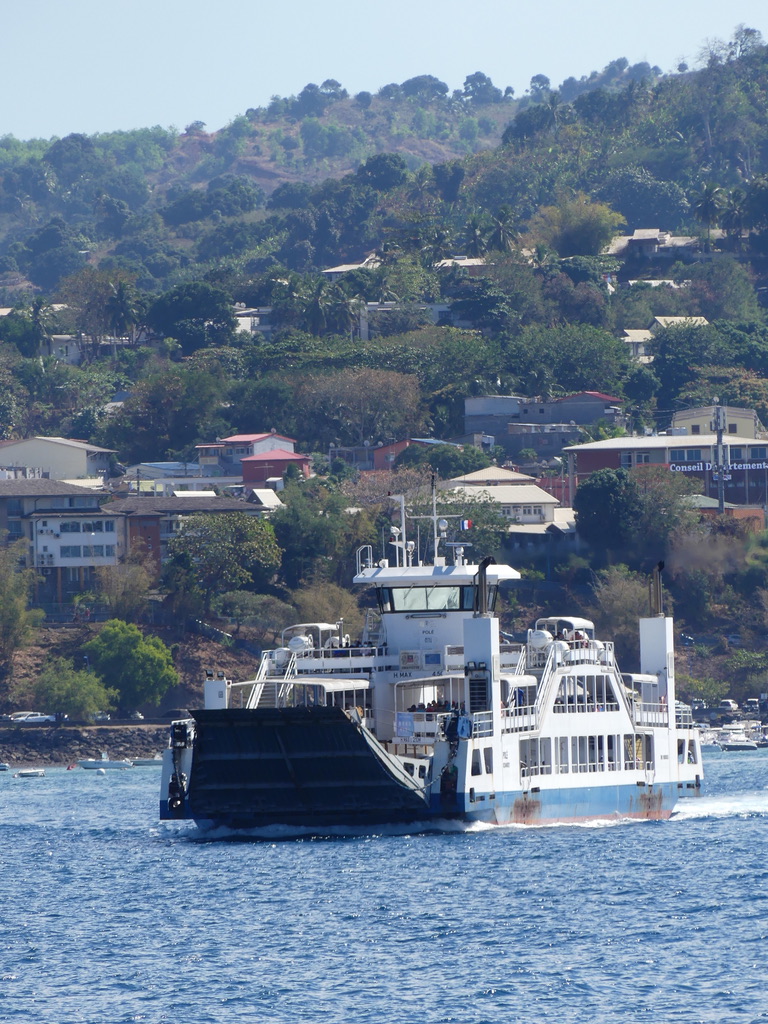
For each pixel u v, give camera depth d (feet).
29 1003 604.49
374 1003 593.42
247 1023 573.74
